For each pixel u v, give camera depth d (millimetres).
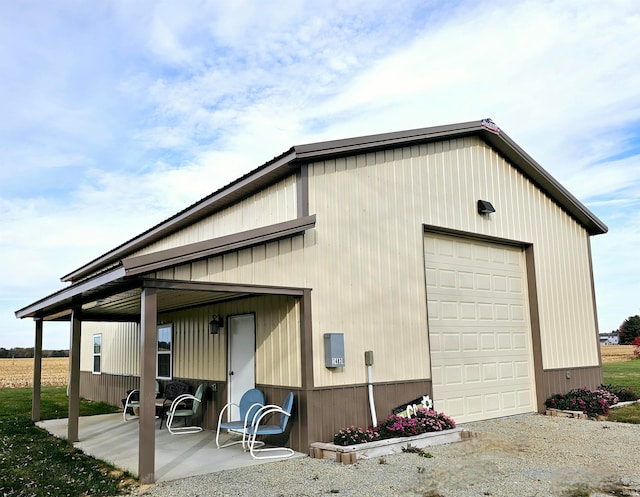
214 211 10250
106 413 11984
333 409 7238
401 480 5688
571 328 11820
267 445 7617
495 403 10078
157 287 5906
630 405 11305
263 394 7785
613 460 6609
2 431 9461
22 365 35688
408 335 8445
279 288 6973
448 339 9391
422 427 7621
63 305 8953
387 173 8648
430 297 9234
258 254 6824
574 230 12492
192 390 9914
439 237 9617
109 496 5309
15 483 5836
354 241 7965
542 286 11320
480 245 10430
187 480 5770
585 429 8836
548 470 6121
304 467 6246
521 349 10883
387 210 8531
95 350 15562
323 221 7641
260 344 8062
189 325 10305
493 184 10633
